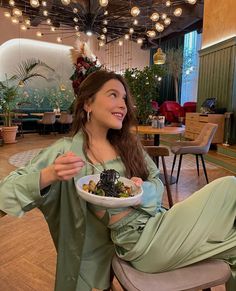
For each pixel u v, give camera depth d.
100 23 9.05
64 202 0.99
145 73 3.96
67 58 11.23
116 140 1.13
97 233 1.03
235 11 5.95
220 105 6.52
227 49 6.22
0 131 7.26
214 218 0.98
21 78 10.29
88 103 1.06
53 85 11.09
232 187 1.03
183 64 10.70
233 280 0.97
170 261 0.91
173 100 11.48
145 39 11.33
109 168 1.04
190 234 0.94
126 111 1.11
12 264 1.89
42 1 7.12
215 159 5.26
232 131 5.94
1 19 9.51
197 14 8.23
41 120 9.55
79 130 1.09
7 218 2.62
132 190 0.91
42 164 0.96
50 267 1.86
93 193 0.85
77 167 0.80
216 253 0.93
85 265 1.01
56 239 1.07
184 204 1.00
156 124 3.82
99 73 1.09
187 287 0.86
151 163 1.21
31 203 0.84
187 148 3.59
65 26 10.81
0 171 4.38
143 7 8.18
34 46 10.48
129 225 0.97
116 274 0.94
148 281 0.88
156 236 0.94
